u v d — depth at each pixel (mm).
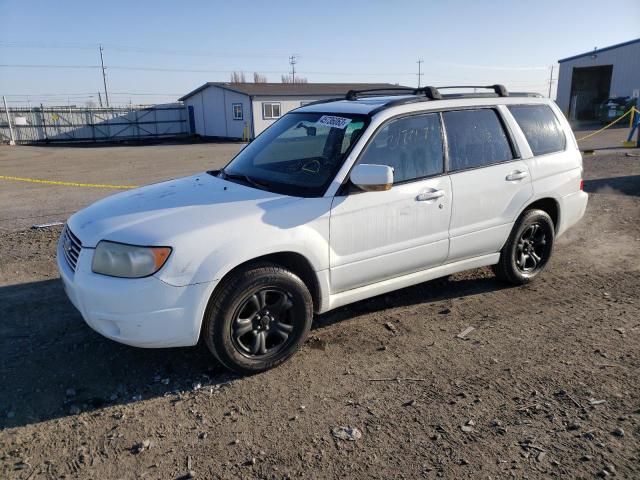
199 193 4098
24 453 3004
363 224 4082
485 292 5316
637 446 2982
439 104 4609
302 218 3812
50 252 6625
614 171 12883
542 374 3758
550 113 5562
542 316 4746
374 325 4594
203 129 40094
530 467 2842
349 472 2836
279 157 4551
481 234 4855
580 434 3094
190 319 3459
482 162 4828
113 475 2844
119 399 3525
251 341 3771
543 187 5242
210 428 3225
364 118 4250
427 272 4680
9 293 5270
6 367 3881
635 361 3908
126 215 3736
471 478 2775
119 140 38750
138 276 3367
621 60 38594
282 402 3486
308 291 3902
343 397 3533
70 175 15750
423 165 4438
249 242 3574
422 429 3180
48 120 36344
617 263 6172
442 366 3906
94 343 4242
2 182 13680
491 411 3338
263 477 2812
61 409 3414
